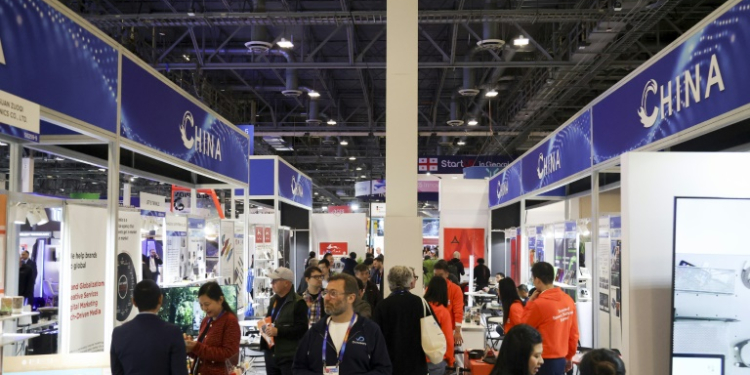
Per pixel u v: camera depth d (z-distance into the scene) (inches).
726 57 156.1
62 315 177.0
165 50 551.2
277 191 497.0
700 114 169.2
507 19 414.3
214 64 501.0
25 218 169.5
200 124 281.1
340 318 129.3
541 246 418.0
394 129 231.9
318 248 704.4
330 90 685.9
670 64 189.3
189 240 299.3
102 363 139.6
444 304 204.4
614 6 363.9
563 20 404.2
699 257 118.0
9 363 135.6
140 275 225.3
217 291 161.8
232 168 342.0
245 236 388.5
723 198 117.8
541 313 168.7
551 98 563.5
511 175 507.2
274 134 746.2
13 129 136.1
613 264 255.4
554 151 344.8
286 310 193.0
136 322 128.3
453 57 478.3
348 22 431.2
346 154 1023.0
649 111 204.7
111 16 420.8
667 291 124.3
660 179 125.8
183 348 130.3
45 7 154.3
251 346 247.3
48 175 907.4
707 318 117.9
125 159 275.0
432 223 868.0
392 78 233.1
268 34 540.4
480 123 800.3
